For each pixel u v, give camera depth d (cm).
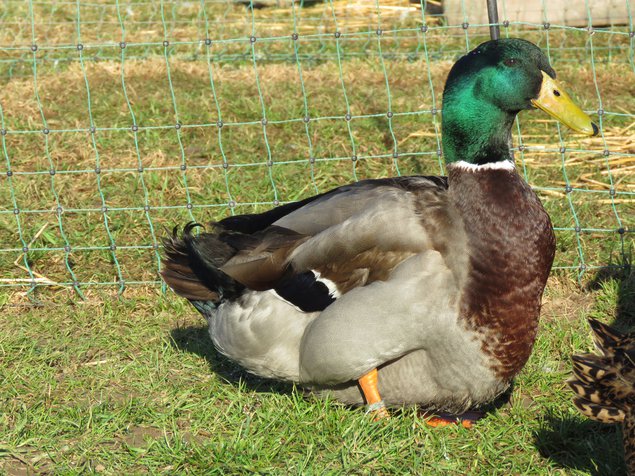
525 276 465
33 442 499
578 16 1366
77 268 724
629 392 421
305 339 486
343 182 870
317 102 1069
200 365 590
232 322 506
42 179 866
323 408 509
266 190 852
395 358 479
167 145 955
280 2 1625
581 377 440
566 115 485
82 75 1175
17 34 1412
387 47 1338
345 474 461
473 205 470
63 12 1550
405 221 466
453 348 464
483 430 506
